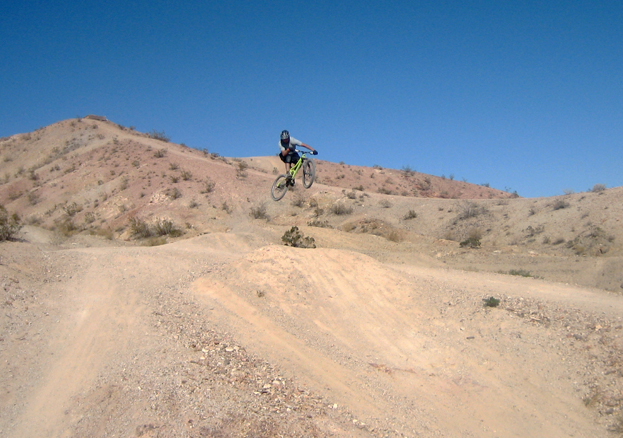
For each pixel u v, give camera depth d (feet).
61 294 43.65
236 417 24.95
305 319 41.24
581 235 98.12
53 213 161.68
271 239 94.17
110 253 60.03
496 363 33.32
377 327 40.29
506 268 79.87
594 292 47.60
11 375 29.14
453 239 117.60
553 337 35.24
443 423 27.68
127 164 192.44
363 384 31.58
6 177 207.82
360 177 261.44
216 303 43.60
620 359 30.81
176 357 31.37
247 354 33.63
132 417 24.59
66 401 26.45
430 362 34.55
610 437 25.30
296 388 29.73
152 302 42.39
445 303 43.57
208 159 227.61
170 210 144.15
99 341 34.06
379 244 100.07
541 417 27.81
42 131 262.47
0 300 38.83
